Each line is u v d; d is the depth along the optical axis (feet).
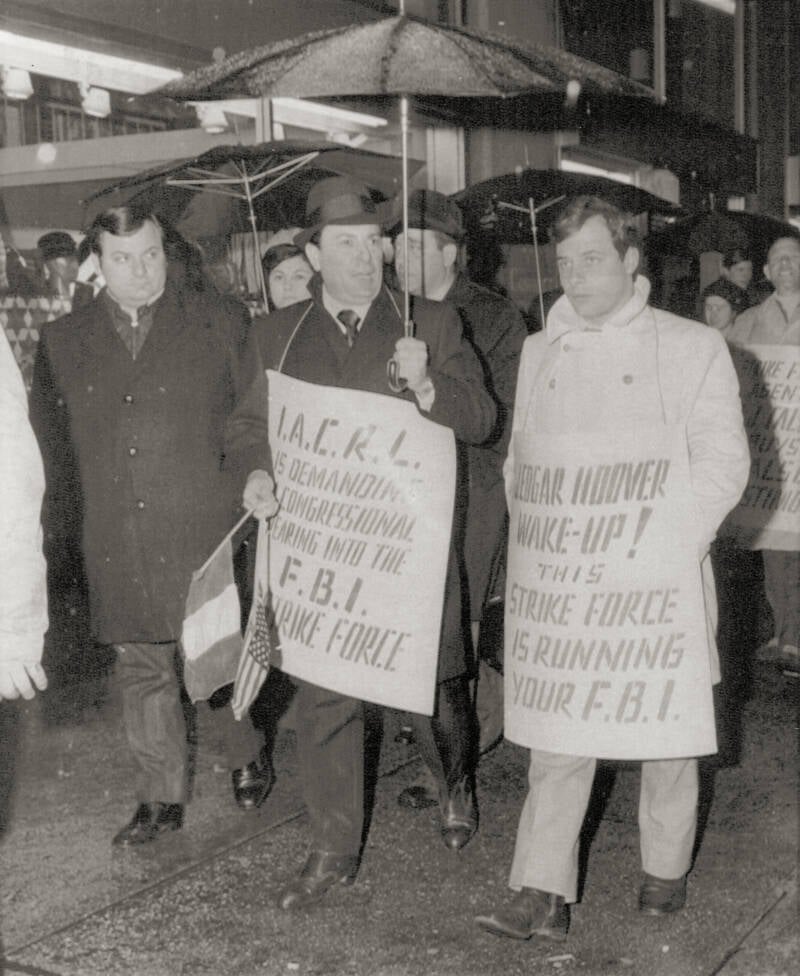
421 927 12.62
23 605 8.41
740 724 18.79
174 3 22.79
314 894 13.04
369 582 12.75
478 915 12.86
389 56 11.45
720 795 16.03
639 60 37.11
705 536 11.57
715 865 14.02
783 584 21.29
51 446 14.46
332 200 12.85
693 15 41.52
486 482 15.12
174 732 14.73
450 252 16.56
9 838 14.83
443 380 12.59
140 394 14.06
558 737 11.82
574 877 12.42
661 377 11.68
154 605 14.15
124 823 15.29
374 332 13.12
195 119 23.61
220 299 14.67
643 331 11.78
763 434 21.42
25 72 21.11
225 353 14.32
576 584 11.78
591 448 11.71
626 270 11.72
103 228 13.78
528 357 12.46
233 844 14.62
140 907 13.05
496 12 29.99
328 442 12.89
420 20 11.76
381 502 12.73
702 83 42.37
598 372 11.82
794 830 14.97
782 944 12.28
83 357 14.24
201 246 21.47
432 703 12.81
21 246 21.30
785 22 48.08
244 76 11.96
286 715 17.84
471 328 16.35
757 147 45.80
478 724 17.16
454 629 13.39
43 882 13.64
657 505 11.57
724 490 11.51
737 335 22.33
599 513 11.71
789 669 21.12
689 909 12.98
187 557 14.12
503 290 23.36
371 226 12.91
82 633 22.72
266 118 24.34
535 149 31.48
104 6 21.62
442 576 12.73
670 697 11.59
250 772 15.74
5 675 8.44
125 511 14.05
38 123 21.50
